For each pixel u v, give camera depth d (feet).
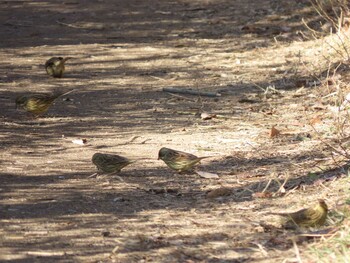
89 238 31.53
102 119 49.52
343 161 40.24
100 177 38.75
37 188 36.86
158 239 31.55
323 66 59.62
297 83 56.65
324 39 64.28
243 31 73.61
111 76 60.34
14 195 35.78
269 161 41.45
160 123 48.93
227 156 42.50
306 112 50.44
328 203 34.81
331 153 41.32
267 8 79.10
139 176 39.22
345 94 51.67
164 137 46.11
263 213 34.45
